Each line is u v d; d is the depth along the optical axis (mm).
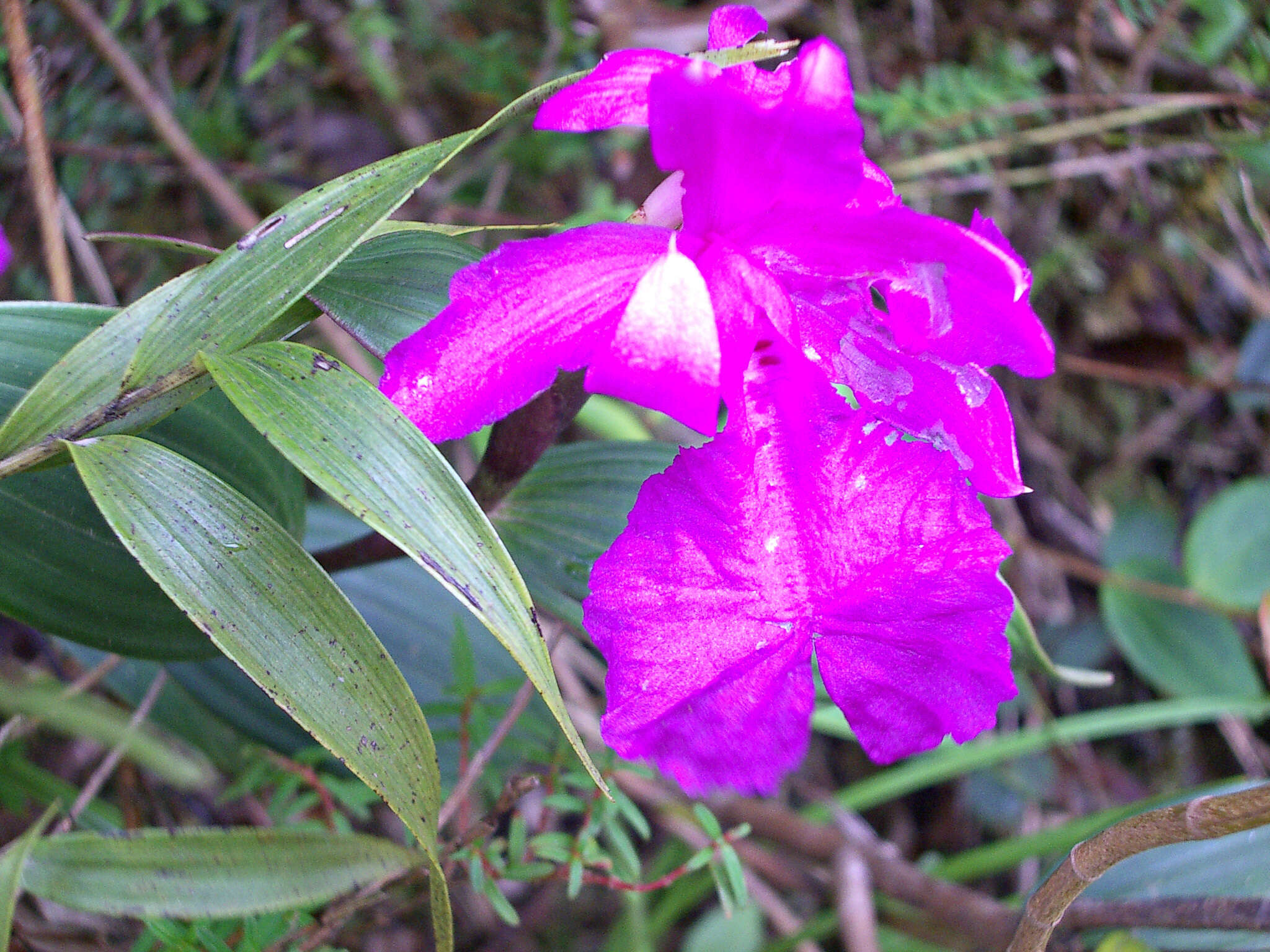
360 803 215
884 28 369
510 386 157
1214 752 351
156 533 151
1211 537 324
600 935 310
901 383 171
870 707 167
